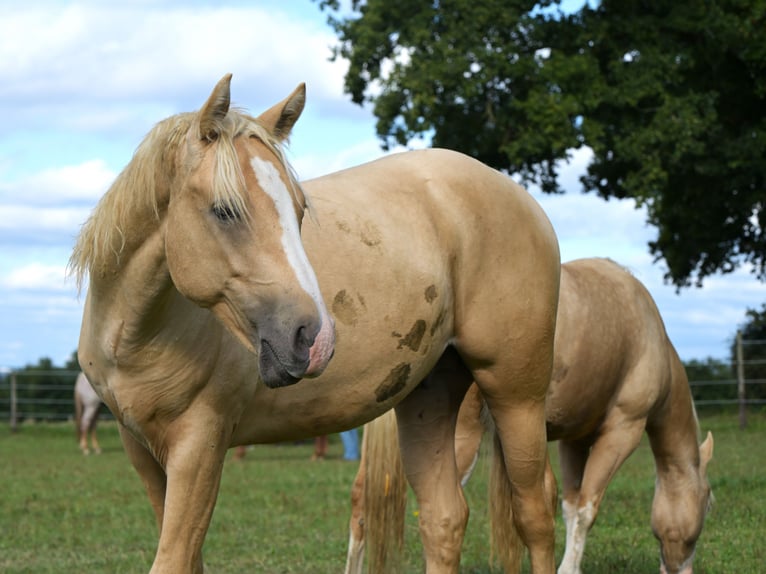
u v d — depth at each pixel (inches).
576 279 243.9
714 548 268.8
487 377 173.3
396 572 209.5
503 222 172.4
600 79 710.5
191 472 140.9
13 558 281.7
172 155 131.0
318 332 123.3
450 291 165.8
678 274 898.1
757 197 767.7
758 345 784.3
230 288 126.7
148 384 140.1
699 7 748.6
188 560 140.7
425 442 180.2
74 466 598.2
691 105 699.4
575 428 240.8
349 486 448.8
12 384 925.8
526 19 732.7
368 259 155.3
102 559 277.0
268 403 150.8
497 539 206.2
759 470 438.9
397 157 175.3
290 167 131.1
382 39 762.2
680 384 250.1
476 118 792.3
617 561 257.4
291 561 269.6
